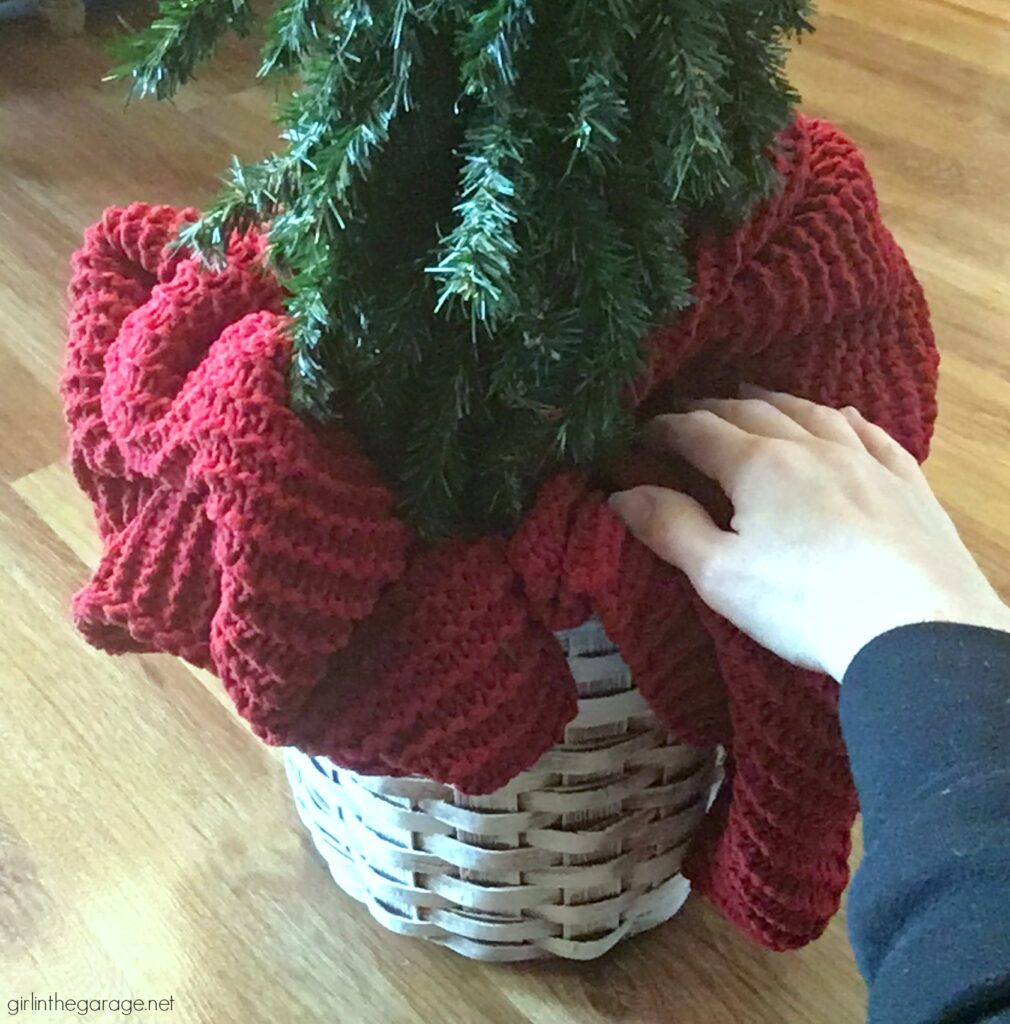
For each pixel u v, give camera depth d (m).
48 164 1.18
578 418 0.44
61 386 0.52
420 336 0.42
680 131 0.38
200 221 0.45
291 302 0.44
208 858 0.66
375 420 0.46
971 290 1.05
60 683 0.74
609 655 0.50
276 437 0.44
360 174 0.39
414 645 0.47
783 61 0.44
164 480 0.46
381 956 0.63
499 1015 0.61
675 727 0.51
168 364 0.48
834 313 0.51
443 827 0.56
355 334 0.43
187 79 0.44
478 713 0.47
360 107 0.38
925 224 1.13
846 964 0.63
